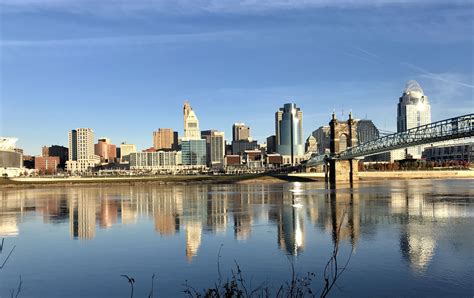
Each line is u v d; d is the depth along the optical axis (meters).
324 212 90.19
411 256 46.69
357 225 69.69
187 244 57.69
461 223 69.94
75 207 119.31
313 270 42.56
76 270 45.56
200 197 150.38
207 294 23.28
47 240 63.66
